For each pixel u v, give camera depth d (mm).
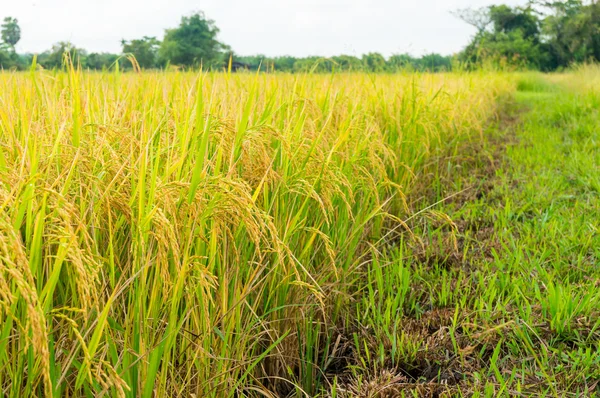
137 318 2074
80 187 2064
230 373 2654
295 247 3152
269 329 2957
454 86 9961
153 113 3014
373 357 3324
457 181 7039
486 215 5645
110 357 2207
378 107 5941
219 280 2543
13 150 2207
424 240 5035
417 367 3186
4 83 3678
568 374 2990
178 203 2186
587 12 46406
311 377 3195
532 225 5344
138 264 2225
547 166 7656
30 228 1804
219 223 2354
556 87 23922
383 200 4949
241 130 2527
